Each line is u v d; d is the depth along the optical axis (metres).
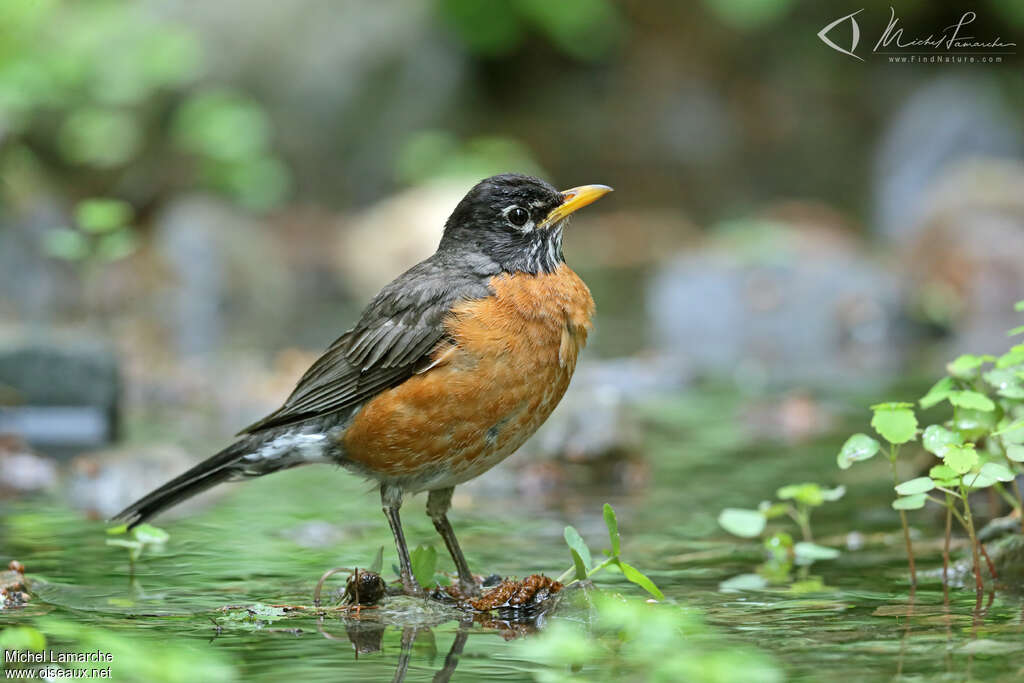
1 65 19.55
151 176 22.22
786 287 17.61
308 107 25.34
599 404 10.73
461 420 6.73
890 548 7.48
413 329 6.78
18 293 17.50
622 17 29.39
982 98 26.53
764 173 27.33
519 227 7.09
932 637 5.45
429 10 26.83
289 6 25.56
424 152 25.56
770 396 12.80
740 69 29.34
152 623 5.93
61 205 19.30
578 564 6.05
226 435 11.34
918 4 28.98
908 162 26.08
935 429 6.25
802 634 5.55
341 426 7.05
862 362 14.80
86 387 11.70
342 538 7.95
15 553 7.41
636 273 21.36
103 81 21.61
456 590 6.64
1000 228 18.75
